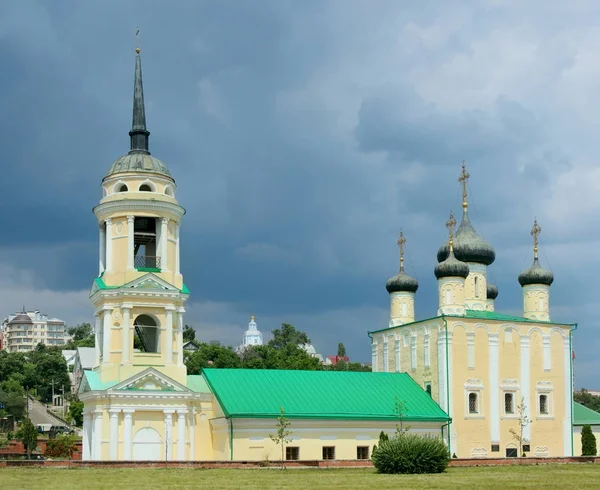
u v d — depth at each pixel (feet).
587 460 244.63
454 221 308.81
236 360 492.54
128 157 258.16
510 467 224.94
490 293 339.36
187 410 247.70
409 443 201.77
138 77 267.80
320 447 257.55
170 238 255.09
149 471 193.88
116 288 245.04
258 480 170.50
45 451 319.47
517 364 296.10
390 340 317.83
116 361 244.22
